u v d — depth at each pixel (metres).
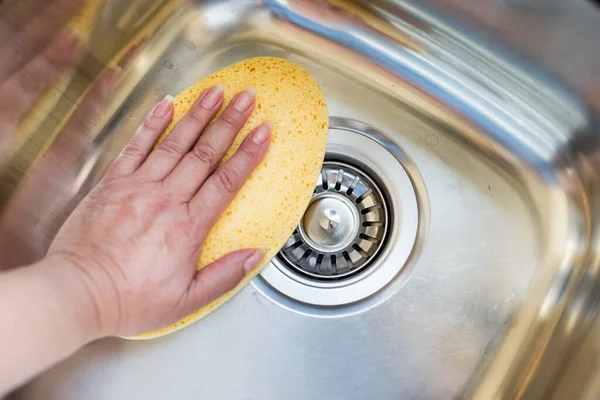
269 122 0.31
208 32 0.40
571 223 0.36
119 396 0.34
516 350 0.34
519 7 0.30
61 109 0.36
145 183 0.31
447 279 0.35
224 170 0.30
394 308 0.35
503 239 0.36
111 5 0.35
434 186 0.37
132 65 0.38
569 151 0.36
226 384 0.34
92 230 0.29
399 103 0.38
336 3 0.38
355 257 0.36
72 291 0.26
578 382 0.31
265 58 0.34
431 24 0.35
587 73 0.31
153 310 0.29
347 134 0.38
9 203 0.34
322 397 0.34
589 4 0.28
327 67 0.39
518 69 0.34
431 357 0.34
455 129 0.38
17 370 0.24
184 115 0.32
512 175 0.37
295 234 0.36
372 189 0.37
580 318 0.34
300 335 0.35
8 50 0.32
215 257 0.30
